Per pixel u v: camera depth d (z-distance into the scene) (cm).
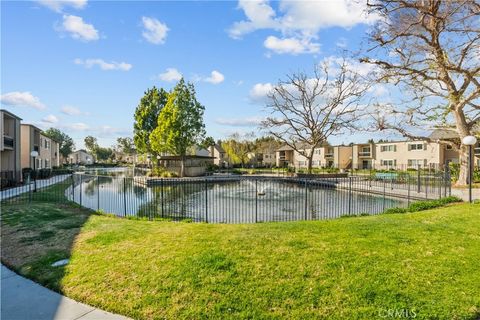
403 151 4350
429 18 1232
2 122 1939
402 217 719
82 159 9212
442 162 3775
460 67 1270
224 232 561
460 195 1379
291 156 6575
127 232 593
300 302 312
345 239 494
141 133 3759
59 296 350
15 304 332
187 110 3120
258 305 309
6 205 1053
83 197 1641
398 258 411
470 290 328
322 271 375
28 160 2764
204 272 379
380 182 2244
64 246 522
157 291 343
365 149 5156
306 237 508
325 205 1377
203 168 3656
